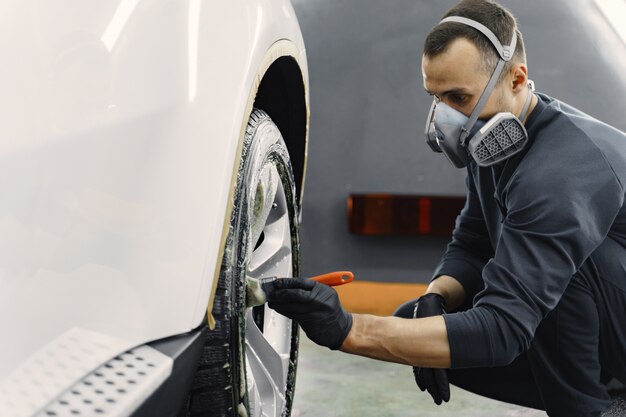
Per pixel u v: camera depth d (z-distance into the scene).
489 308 1.45
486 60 1.48
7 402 0.82
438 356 1.44
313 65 3.29
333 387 2.47
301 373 2.62
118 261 0.99
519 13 3.17
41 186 0.89
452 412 2.27
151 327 1.04
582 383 1.66
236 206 1.28
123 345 0.99
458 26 1.49
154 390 0.96
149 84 1.04
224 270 1.23
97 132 0.96
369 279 3.30
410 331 1.44
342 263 3.31
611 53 3.15
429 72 1.52
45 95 0.90
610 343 1.67
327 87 3.29
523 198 1.48
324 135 3.30
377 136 3.28
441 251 3.26
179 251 1.07
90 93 0.96
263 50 1.34
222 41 1.19
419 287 3.26
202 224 1.10
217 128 1.13
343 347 1.46
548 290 1.44
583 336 1.64
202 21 1.16
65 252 0.92
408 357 1.45
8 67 0.87
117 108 0.99
